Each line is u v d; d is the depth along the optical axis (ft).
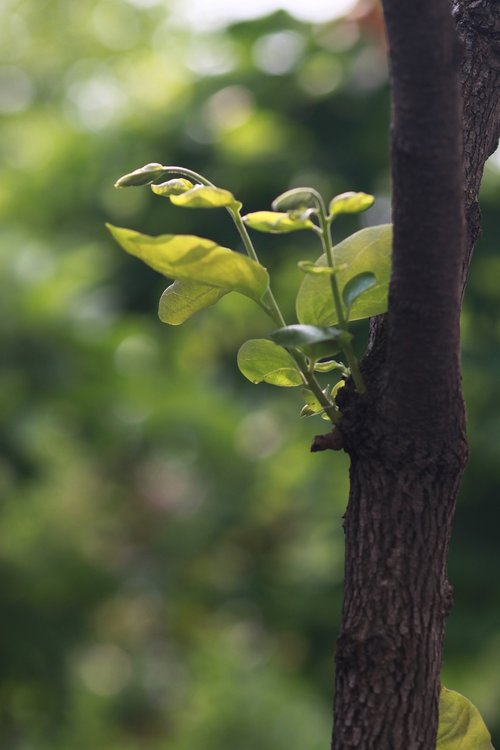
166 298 5.71
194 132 30.19
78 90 52.65
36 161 33.50
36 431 23.81
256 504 34.86
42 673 26.78
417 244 4.57
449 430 4.89
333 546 27.37
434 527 4.95
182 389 30.96
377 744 4.85
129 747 34.35
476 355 26.81
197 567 36.50
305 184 28.22
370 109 29.22
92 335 24.14
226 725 29.19
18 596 26.94
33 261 24.64
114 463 35.94
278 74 29.96
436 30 4.33
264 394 31.04
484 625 24.94
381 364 5.05
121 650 38.81
